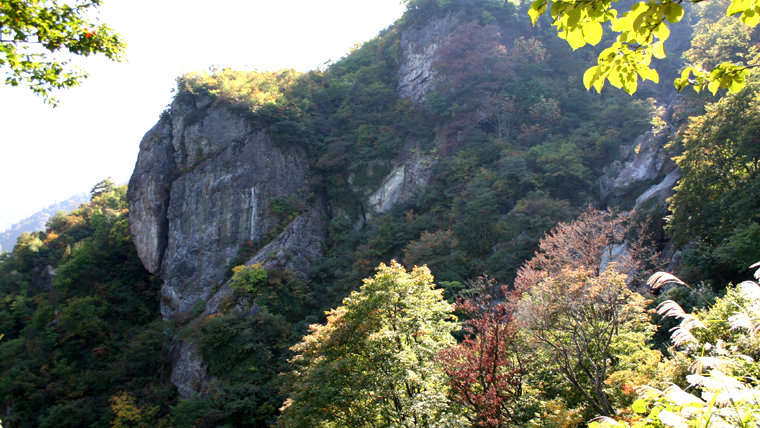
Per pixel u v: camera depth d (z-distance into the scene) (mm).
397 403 16016
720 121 27562
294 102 62531
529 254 36281
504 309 14812
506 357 15531
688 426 5164
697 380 5695
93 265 56125
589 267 22234
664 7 3799
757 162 26156
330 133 63875
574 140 50062
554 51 66188
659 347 19328
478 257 38969
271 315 38500
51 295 53594
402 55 72375
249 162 56250
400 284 18781
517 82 59375
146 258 57062
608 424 5895
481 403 13312
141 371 43750
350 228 56188
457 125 55969
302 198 57469
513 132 55938
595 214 28281
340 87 67375
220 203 54656
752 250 20891
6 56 9461
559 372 15195
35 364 43438
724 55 37656
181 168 58281
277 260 47375
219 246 53219
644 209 36156
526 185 45094
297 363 22734
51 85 10219
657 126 46094
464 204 44469
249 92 61188
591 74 4637
